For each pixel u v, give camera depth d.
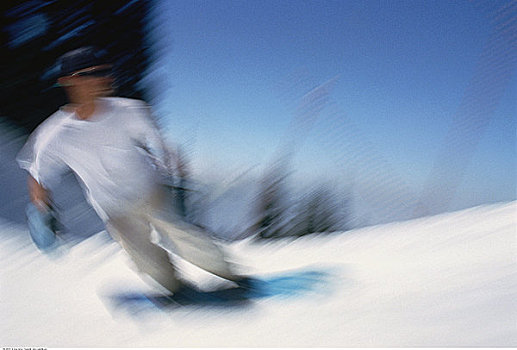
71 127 3.21
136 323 3.14
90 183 3.24
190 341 2.68
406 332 2.34
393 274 3.31
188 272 4.09
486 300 2.52
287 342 2.46
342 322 2.59
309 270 3.64
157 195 3.25
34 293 3.98
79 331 3.13
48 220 3.35
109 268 4.52
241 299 3.20
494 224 4.18
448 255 3.54
